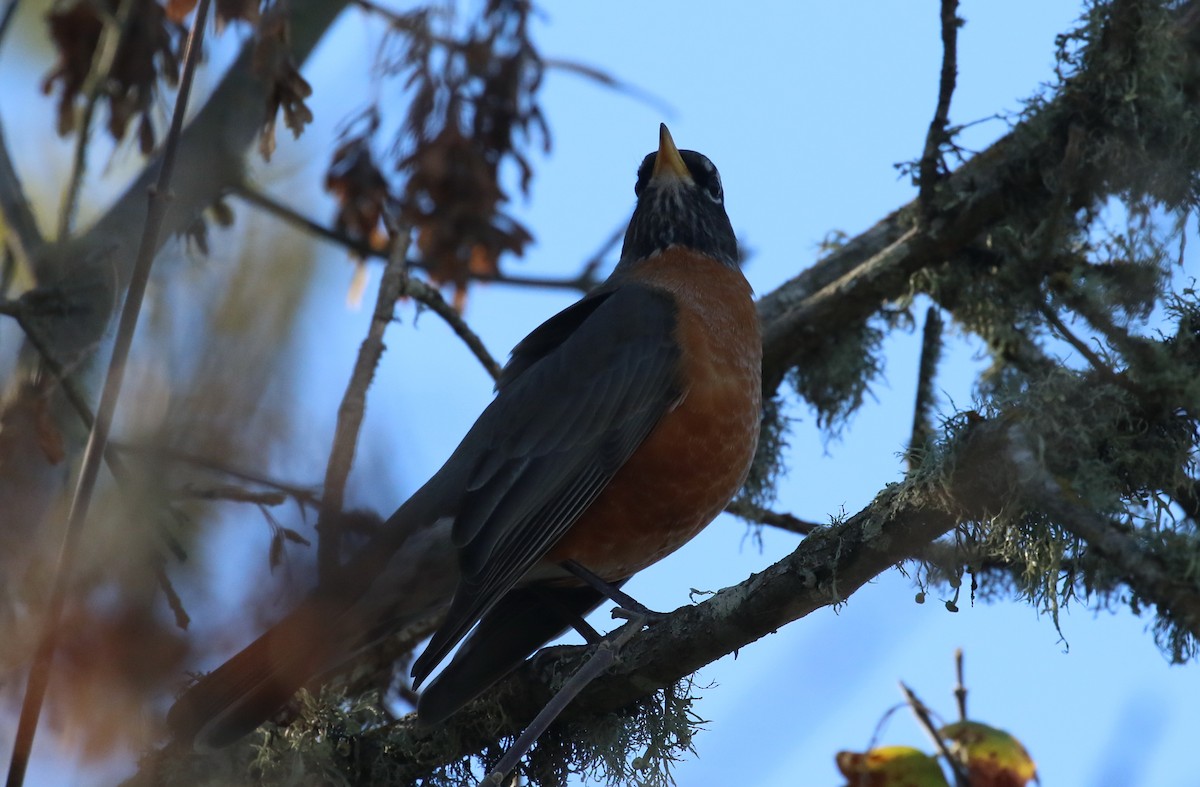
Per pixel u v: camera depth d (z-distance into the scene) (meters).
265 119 8.91
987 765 6.54
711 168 11.41
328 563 8.58
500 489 9.25
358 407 9.01
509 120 10.58
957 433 7.20
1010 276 10.26
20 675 7.76
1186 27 9.98
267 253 10.15
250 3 8.88
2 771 7.64
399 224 10.62
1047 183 9.98
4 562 8.15
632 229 11.24
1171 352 7.93
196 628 8.09
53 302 8.61
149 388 9.42
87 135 9.57
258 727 8.38
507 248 10.74
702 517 9.87
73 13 9.91
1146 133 9.66
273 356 9.46
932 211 10.63
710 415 9.72
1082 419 7.35
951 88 10.27
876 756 6.68
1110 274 9.76
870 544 7.26
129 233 9.86
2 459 8.70
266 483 8.73
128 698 7.81
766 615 7.52
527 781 8.40
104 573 8.08
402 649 10.40
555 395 9.56
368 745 8.53
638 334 9.78
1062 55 9.98
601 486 9.48
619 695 8.10
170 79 9.70
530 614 9.64
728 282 10.45
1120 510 7.13
